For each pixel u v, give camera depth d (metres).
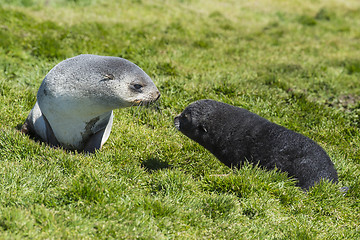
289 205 12.10
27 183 10.76
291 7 63.50
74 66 12.80
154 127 17.58
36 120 14.80
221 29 42.41
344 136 19.05
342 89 25.81
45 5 42.78
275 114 20.44
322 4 67.44
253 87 22.77
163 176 12.30
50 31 29.16
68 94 12.66
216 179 12.60
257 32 43.31
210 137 14.79
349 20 56.94
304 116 20.67
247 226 10.80
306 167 13.10
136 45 29.58
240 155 14.20
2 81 19.05
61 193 10.56
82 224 9.54
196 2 56.94
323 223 11.45
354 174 14.72
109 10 43.03
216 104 15.06
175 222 10.32
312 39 43.81
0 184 10.54
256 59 32.19
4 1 40.66
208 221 10.66
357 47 41.41
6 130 13.52
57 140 14.12
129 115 18.12
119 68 13.01
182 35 36.16
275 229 10.91
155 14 44.62
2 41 24.84
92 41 28.02
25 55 24.20
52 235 8.99
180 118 15.57
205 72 26.02
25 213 9.42
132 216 10.08
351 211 12.35
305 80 26.89
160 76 23.59
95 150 13.84
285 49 37.19
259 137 13.89
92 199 10.51
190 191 12.09
